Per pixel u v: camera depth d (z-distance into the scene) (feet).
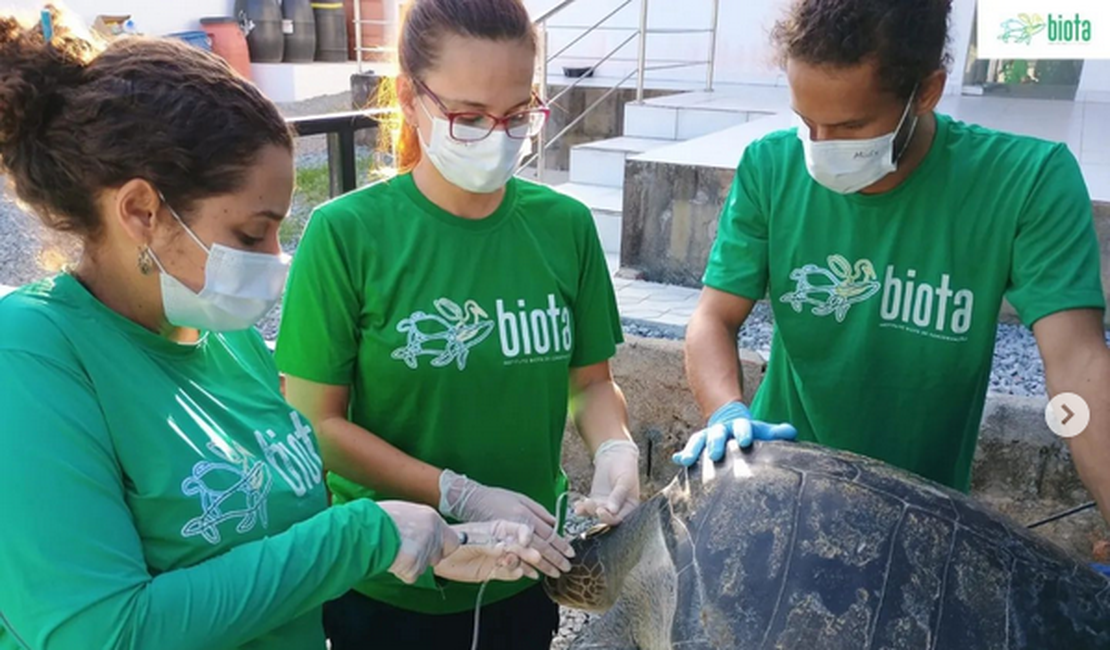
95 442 3.48
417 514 4.37
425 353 5.45
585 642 5.83
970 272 5.75
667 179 15.88
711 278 6.72
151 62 3.58
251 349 4.69
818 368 6.38
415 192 5.50
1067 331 5.29
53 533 3.25
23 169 3.57
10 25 3.52
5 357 3.42
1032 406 10.31
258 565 3.68
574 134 27.71
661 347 11.55
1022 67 25.57
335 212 5.40
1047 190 5.45
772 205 6.32
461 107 4.98
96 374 3.62
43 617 3.25
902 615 4.57
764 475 5.45
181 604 3.44
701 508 5.58
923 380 6.05
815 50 5.02
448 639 6.01
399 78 5.38
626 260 16.74
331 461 5.55
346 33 38.75
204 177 3.56
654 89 26.63
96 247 3.78
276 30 35.24
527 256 5.65
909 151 5.71
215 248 3.72
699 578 5.19
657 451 11.94
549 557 5.23
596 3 29.12
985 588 4.63
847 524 4.98
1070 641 4.49
